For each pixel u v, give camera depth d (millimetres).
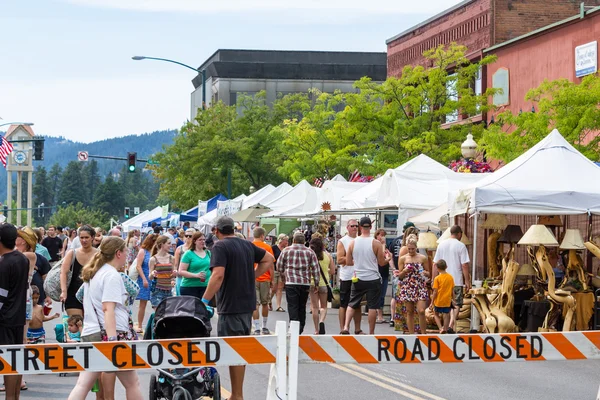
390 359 11148
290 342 11023
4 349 10461
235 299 14711
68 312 16703
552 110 41750
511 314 23578
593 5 60094
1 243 14148
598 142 40375
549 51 52812
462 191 24953
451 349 11258
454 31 63719
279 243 32781
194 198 79438
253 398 15734
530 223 28719
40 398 15773
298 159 63625
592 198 24344
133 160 78750
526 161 25312
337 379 17922
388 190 33312
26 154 161500
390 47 74062
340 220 40625
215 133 79188
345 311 24750
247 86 132375
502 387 16969
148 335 13641
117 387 17062
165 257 25312
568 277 23344
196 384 13031
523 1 59281
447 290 23312
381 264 23422
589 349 11609
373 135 55094
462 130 53781
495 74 58031
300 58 140125
